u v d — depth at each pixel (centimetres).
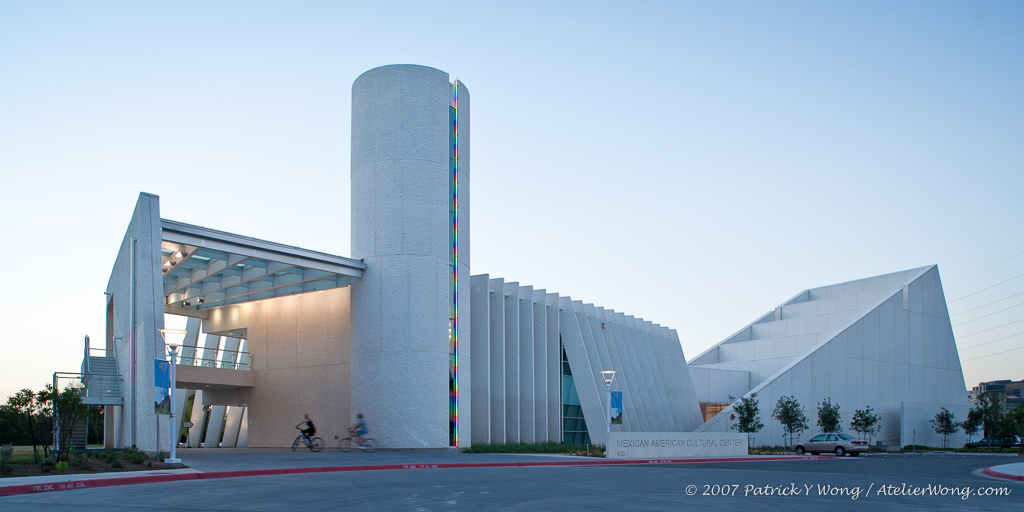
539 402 4184
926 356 7119
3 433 2155
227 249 2992
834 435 4662
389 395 3353
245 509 1252
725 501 1518
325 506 1303
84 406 2192
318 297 3909
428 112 3547
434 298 3450
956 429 6419
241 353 4441
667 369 5869
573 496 1538
